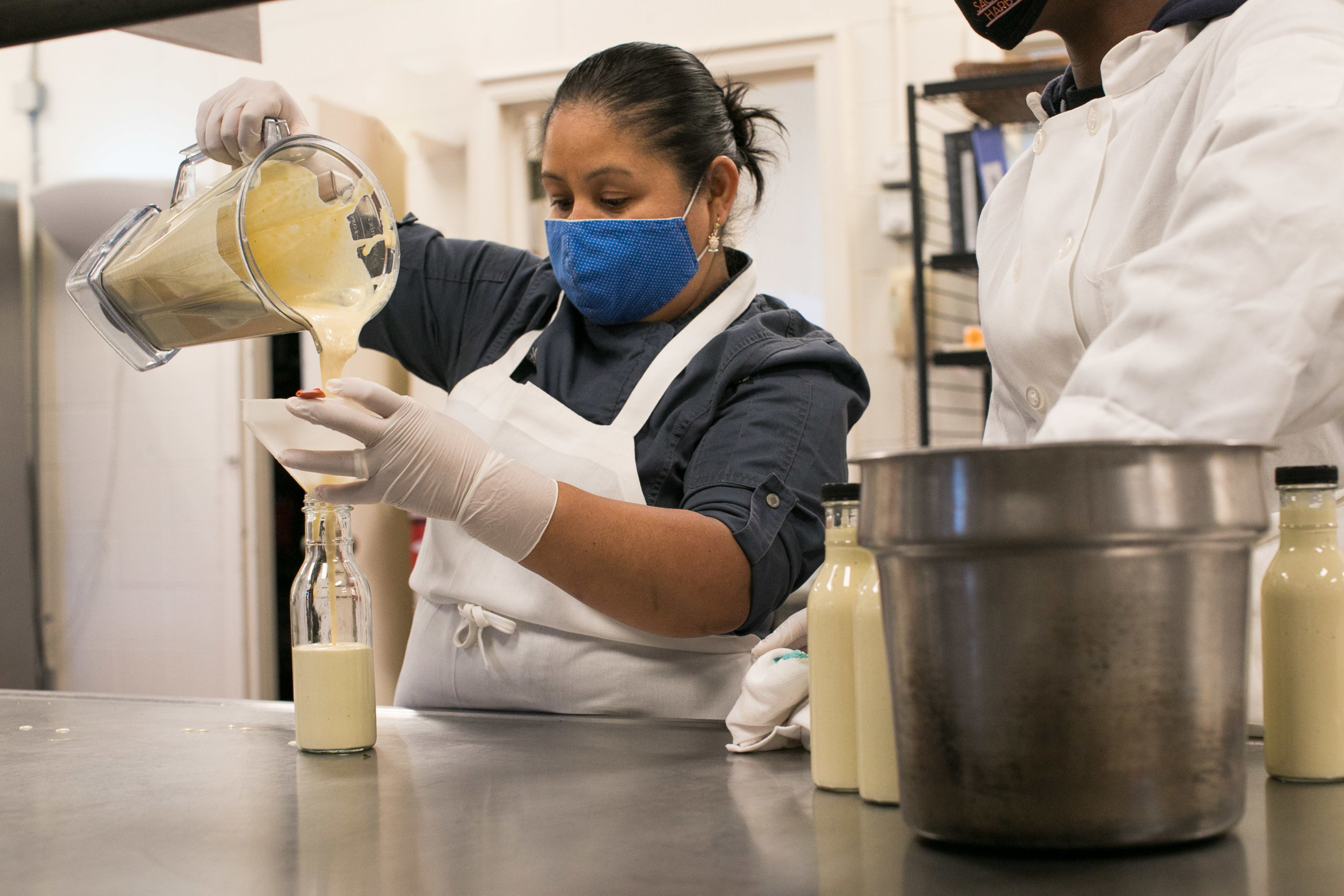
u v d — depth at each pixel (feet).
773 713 3.41
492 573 4.83
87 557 13.34
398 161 10.59
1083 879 2.10
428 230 5.95
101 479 13.28
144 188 12.88
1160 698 2.13
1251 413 2.35
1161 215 3.41
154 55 13.07
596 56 5.08
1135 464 2.06
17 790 3.09
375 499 3.83
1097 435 2.39
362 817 2.75
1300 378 2.48
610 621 4.63
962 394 10.94
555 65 12.09
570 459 4.81
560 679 4.69
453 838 2.54
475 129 12.41
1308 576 2.76
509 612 4.74
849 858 2.30
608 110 4.77
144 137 13.11
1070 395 2.54
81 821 2.76
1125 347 2.49
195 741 3.80
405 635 10.22
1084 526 2.05
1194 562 2.14
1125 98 3.70
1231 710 2.23
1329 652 2.75
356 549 9.91
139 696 4.84
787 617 6.01
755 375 4.71
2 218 13.28
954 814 2.23
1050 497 2.06
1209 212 2.58
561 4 12.09
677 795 2.91
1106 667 2.10
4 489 13.09
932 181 10.87
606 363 5.13
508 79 12.26
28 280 13.50
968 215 10.15
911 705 2.29
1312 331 2.38
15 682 13.09
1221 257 2.46
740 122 5.29
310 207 4.10
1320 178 2.48
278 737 3.86
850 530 2.91
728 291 5.10
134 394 13.10
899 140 10.96
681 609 4.20
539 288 5.47
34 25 4.34
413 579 5.27
